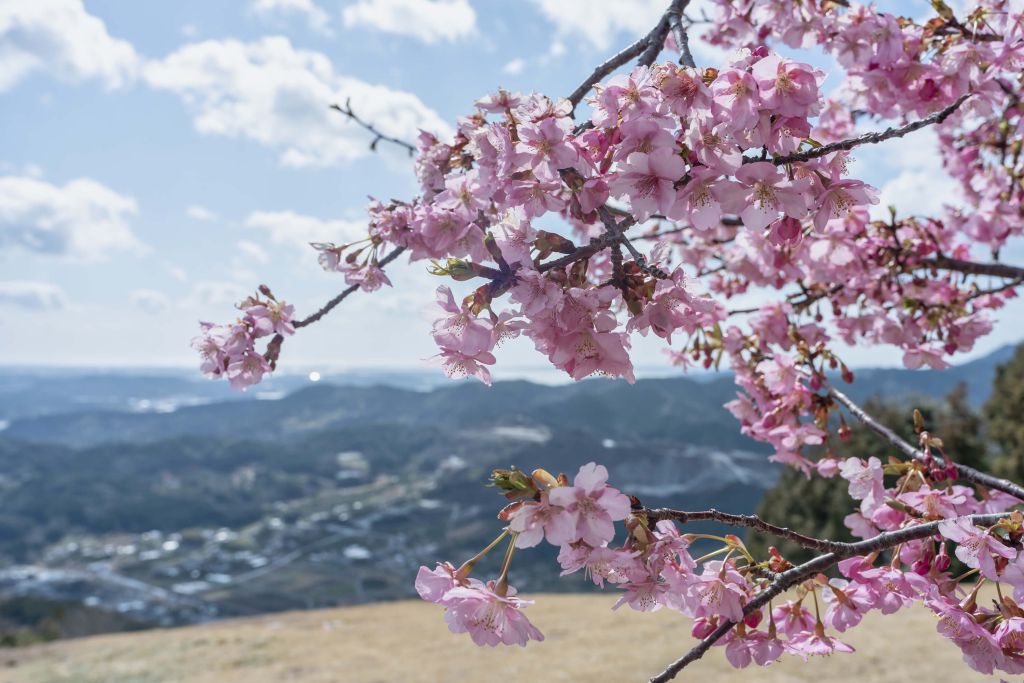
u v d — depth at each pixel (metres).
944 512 2.15
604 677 14.22
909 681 11.34
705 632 1.86
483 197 1.66
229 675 17.91
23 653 21.30
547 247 1.49
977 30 2.77
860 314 3.95
